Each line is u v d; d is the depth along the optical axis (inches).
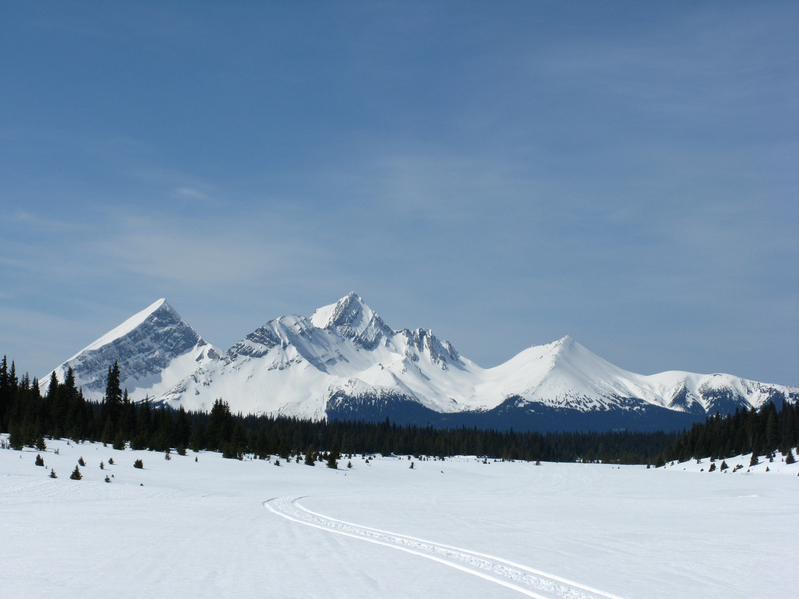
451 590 869.2
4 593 816.3
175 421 6884.8
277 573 967.0
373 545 1280.8
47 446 4714.6
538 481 6195.9
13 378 6353.3
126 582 888.9
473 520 1918.1
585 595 866.1
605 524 1849.2
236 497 2947.8
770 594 903.7
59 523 1636.3
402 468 7544.3
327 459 6968.5
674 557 1213.1
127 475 3821.4
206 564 1036.5
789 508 2571.4
